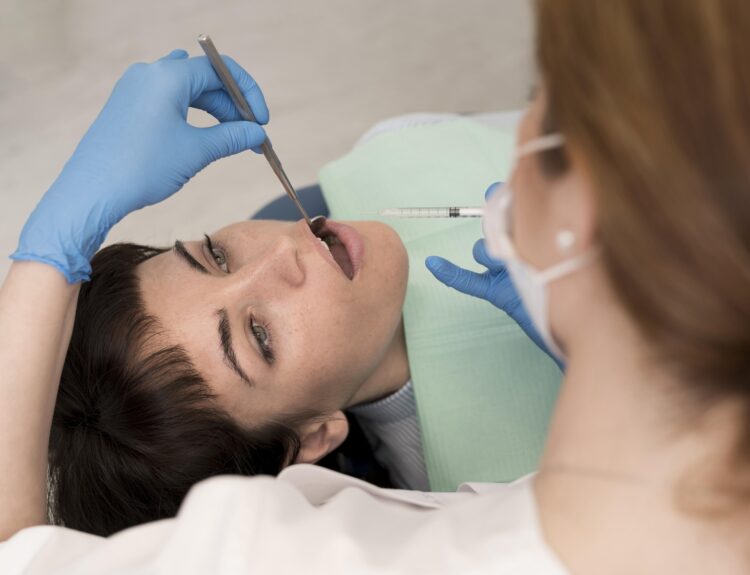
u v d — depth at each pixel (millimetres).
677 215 427
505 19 2617
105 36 2693
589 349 556
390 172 1567
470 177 1540
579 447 567
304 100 2551
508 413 1417
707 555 546
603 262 510
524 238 567
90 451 1237
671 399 526
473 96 2492
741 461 524
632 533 552
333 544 646
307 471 981
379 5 2695
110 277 1265
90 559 735
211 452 1253
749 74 408
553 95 473
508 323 1437
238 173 2455
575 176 505
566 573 560
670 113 423
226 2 2742
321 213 1700
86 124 2521
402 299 1336
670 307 456
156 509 1267
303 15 2699
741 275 427
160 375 1214
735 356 471
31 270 1009
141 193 1130
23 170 2451
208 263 1311
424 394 1423
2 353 956
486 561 584
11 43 2617
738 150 413
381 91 2537
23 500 919
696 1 417
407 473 1576
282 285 1240
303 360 1246
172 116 1172
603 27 438
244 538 630
